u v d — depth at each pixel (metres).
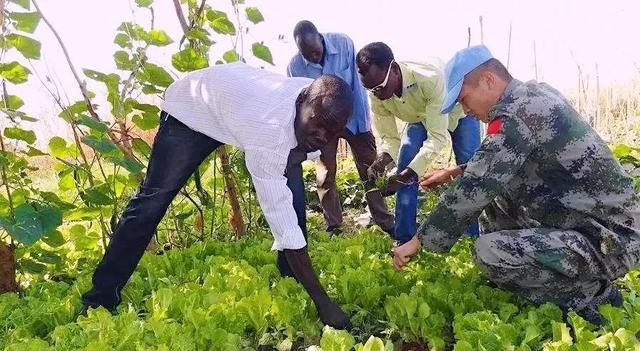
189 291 3.21
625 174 2.73
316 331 2.92
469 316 2.70
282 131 2.62
